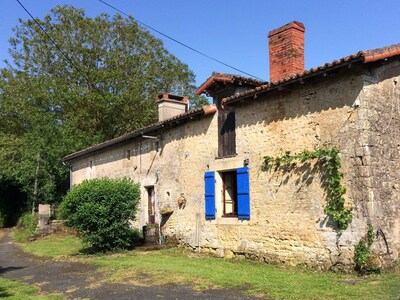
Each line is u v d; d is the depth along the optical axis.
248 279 8.00
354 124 8.22
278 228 9.61
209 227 11.80
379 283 6.97
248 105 10.70
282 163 9.62
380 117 8.41
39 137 23.66
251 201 10.40
